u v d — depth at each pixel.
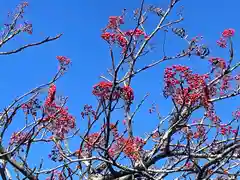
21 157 7.80
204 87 7.39
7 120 7.83
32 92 7.96
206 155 8.32
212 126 8.34
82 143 8.45
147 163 8.74
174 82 7.35
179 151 8.78
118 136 8.80
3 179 7.73
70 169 8.48
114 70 7.89
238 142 8.12
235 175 8.33
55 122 8.00
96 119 7.95
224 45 8.30
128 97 7.58
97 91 7.61
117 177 8.53
